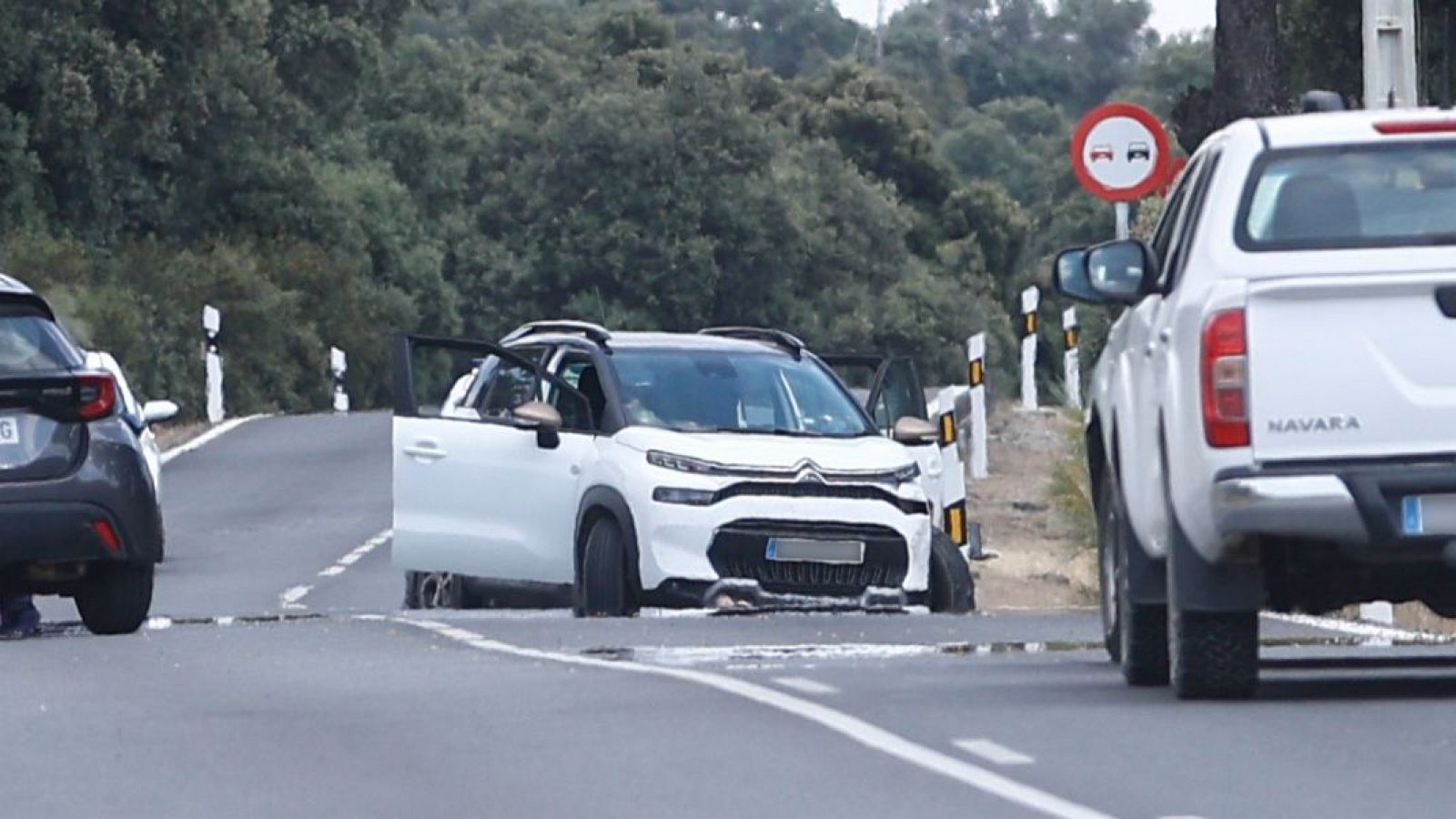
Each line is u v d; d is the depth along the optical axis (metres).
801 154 197.00
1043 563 53.75
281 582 51.72
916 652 31.25
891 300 192.12
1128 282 25.92
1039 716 23.73
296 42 143.25
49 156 123.50
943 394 50.31
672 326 184.38
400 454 41.69
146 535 34.12
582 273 183.75
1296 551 23.61
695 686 26.23
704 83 187.12
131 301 121.44
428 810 19.47
